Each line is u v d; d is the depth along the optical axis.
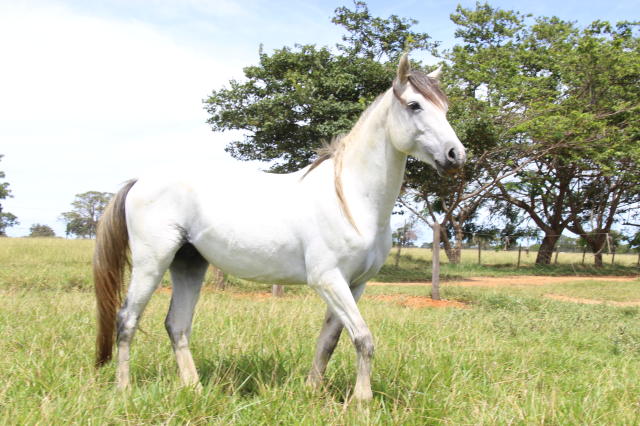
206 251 3.50
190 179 3.52
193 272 3.80
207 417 2.79
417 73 3.15
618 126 18.50
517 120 13.68
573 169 23.52
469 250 37.88
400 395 3.31
